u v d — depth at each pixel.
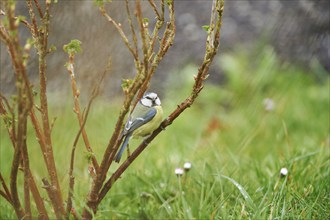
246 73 13.80
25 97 5.74
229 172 8.36
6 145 10.45
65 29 11.57
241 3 15.66
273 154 10.04
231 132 11.59
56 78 11.97
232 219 6.96
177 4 15.89
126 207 8.19
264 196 7.00
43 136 6.43
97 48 11.62
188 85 13.88
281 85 13.20
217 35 5.98
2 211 8.07
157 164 9.75
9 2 5.42
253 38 15.11
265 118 11.90
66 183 9.02
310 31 14.60
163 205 7.60
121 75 12.62
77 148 10.30
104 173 6.35
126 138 6.71
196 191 8.02
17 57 5.54
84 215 6.60
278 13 14.97
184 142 11.02
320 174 8.01
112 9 11.70
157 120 6.70
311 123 11.69
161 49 6.04
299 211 7.00
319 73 13.88
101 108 11.60
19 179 9.55
